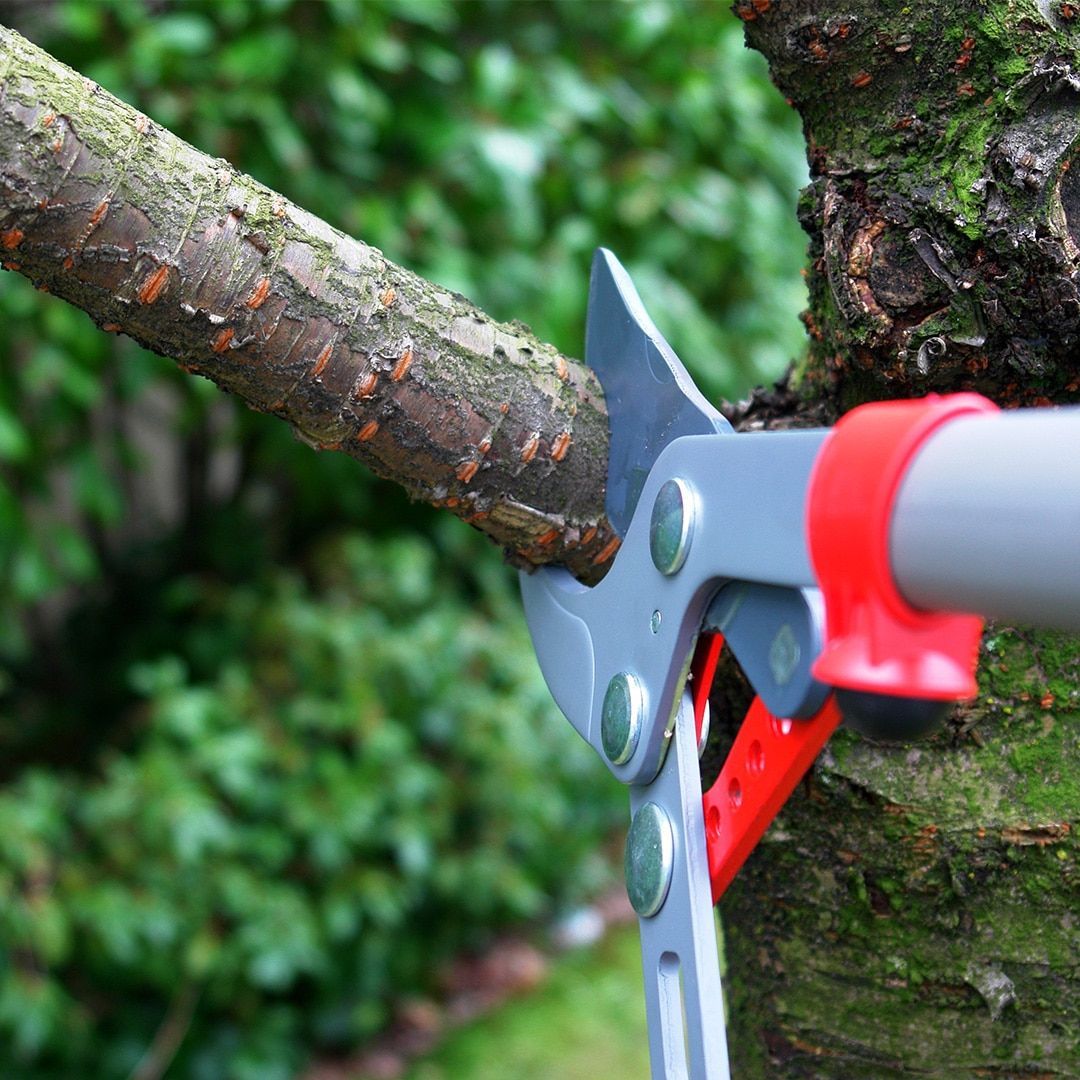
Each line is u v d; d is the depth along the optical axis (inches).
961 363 29.3
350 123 98.1
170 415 124.2
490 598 121.4
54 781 96.3
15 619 102.3
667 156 114.2
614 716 26.1
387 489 120.7
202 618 115.6
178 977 95.9
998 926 32.1
